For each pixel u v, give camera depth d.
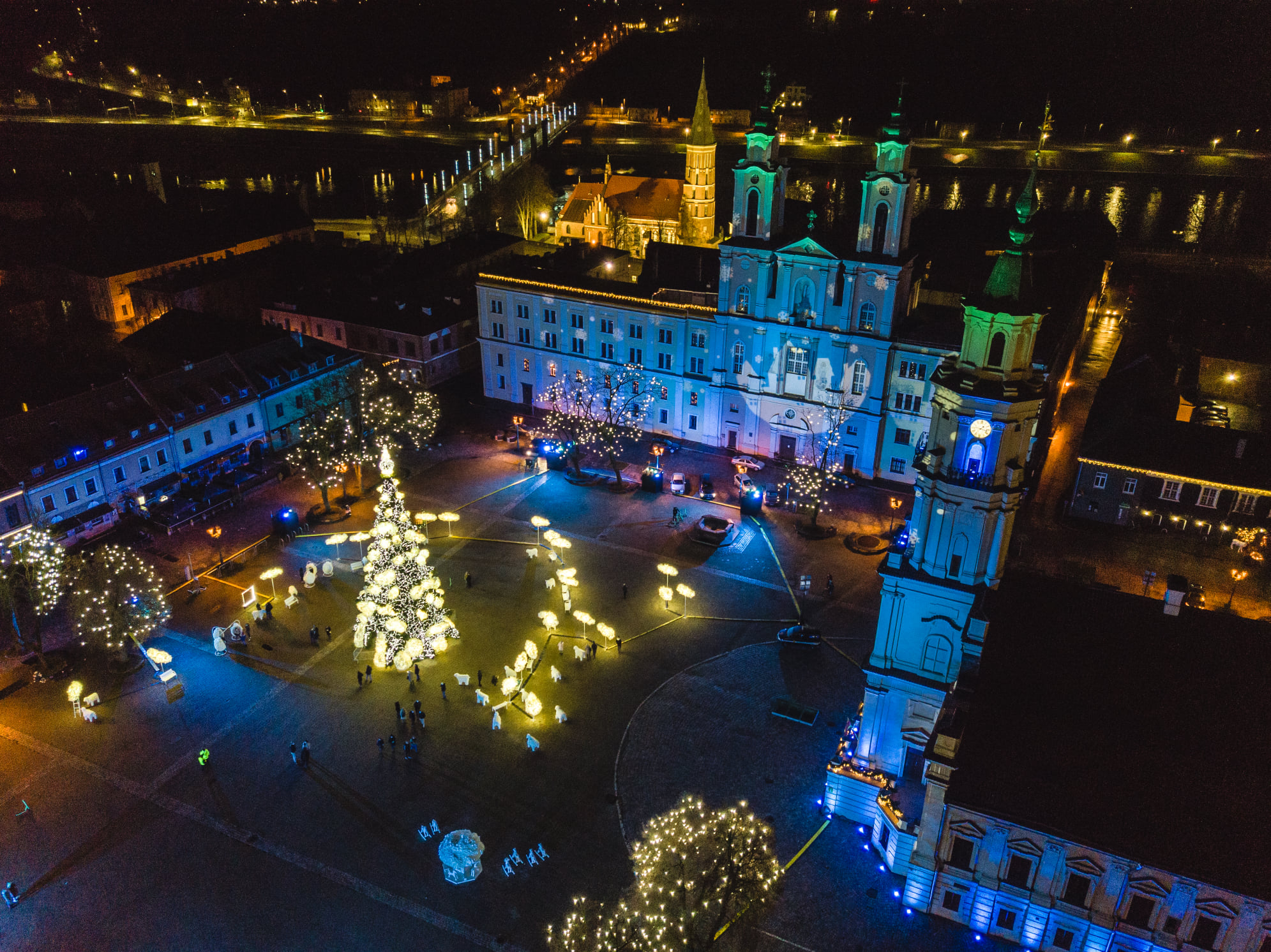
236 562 82.75
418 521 89.31
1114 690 45.53
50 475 80.81
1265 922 40.25
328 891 51.06
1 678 67.88
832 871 52.25
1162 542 85.00
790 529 89.12
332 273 137.62
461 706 65.44
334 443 97.81
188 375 94.31
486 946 47.97
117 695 66.44
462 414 115.19
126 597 69.12
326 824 55.47
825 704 65.56
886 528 88.88
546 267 117.69
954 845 47.03
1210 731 43.47
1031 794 44.56
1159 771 43.25
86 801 57.03
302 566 82.50
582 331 109.31
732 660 70.38
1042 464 95.81
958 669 52.31
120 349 108.19
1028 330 46.09
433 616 70.56
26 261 146.12
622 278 119.25
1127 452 85.94
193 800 57.19
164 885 51.44
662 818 54.50
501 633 73.44
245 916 49.62
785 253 92.12
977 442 48.66
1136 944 43.69
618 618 75.50
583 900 50.41
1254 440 83.69
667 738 62.34
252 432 99.94
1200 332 124.75
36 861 52.88
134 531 85.56
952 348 87.62
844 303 90.94
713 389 103.00
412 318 119.19
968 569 50.72
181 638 72.56
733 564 83.25
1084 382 119.44
